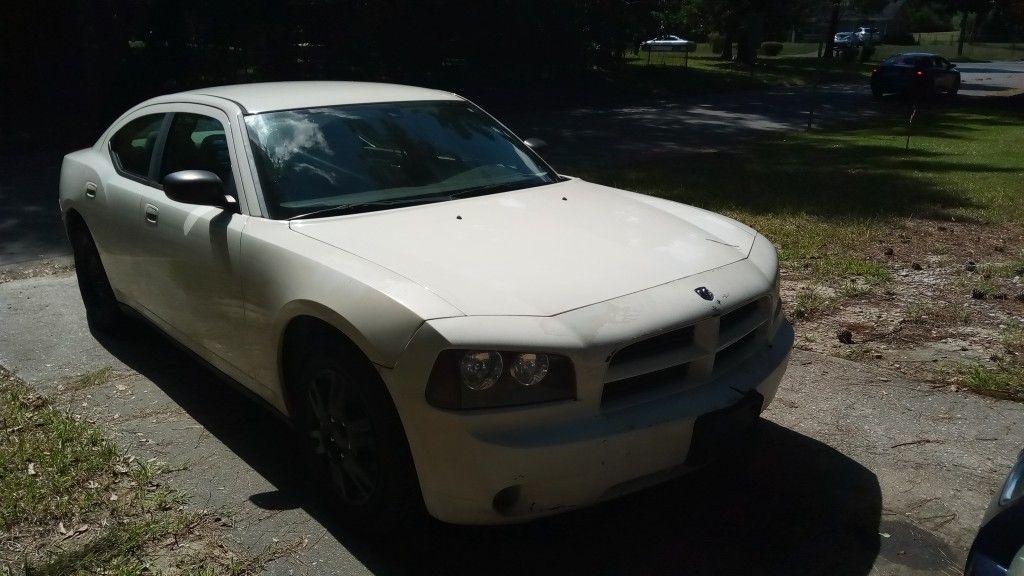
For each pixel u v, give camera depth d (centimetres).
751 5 4300
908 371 482
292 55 2217
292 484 368
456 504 286
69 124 1652
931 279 648
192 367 499
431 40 2511
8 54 1783
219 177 400
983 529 230
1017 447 398
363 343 295
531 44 2755
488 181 422
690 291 317
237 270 362
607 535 333
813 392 456
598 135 1783
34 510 340
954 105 2744
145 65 1922
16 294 642
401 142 420
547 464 277
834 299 599
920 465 383
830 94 3127
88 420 425
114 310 528
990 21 7362
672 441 298
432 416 278
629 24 2997
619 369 290
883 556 318
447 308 286
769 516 345
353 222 356
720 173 1190
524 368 275
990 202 966
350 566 311
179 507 347
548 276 313
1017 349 507
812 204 937
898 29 8325
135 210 446
